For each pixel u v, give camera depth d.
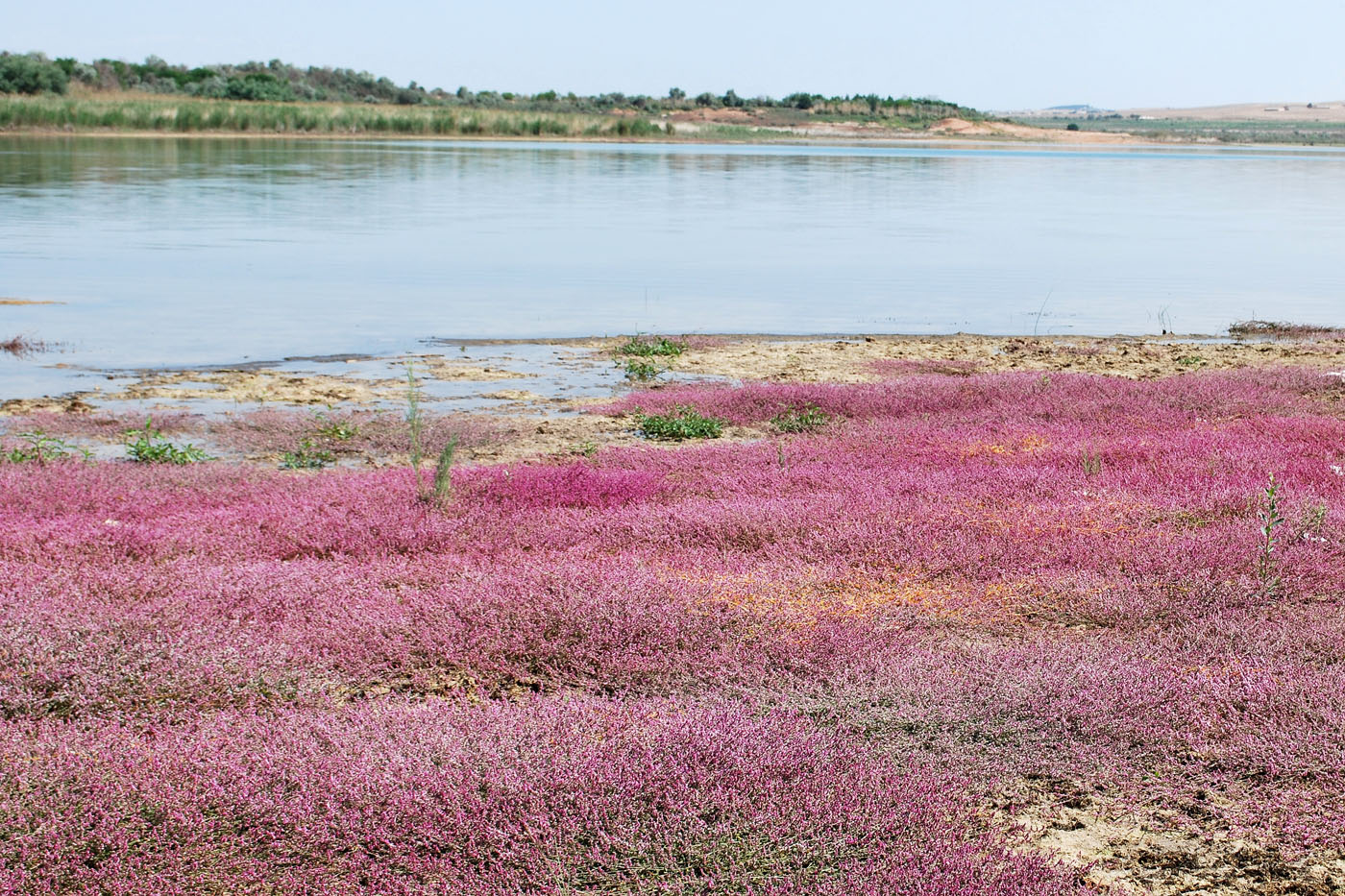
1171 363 17.59
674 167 69.06
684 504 8.74
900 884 3.75
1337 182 68.56
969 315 22.23
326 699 5.30
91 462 10.49
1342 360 17.72
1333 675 5.48
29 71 90.12
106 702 5.14
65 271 24.30
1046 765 4.76
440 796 4.22
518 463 11.02
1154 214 44.91
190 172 52.47
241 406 13.85
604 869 3.92
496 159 72.31
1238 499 8.68
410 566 7.24
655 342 18.39
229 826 4.11
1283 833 4.32
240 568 6.95
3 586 6.46
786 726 4.83
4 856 3.83
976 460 10.62
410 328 19.45
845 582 7.03
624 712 5.00
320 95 120.75
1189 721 5.11
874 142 123.44
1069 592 6.84
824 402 13.99
